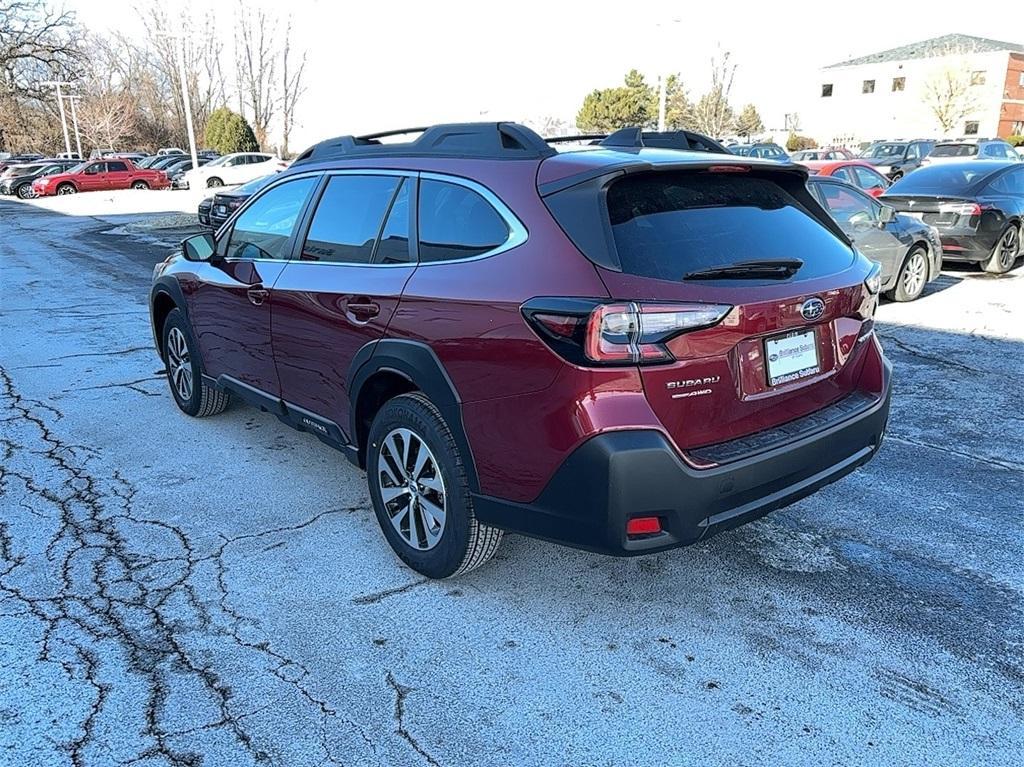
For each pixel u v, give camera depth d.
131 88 71.19
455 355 3.00
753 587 3.37
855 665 2.86
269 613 3.20
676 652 2.95
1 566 3.53
